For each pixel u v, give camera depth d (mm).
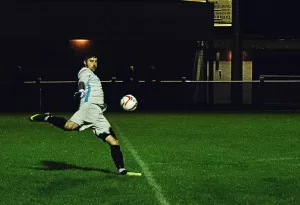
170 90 30078
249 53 36031
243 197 9766
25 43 32906
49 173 11766
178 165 12789
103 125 11797
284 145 16078
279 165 12812
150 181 11000
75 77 33000
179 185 10656
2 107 29250
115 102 29312
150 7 32656
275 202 9453
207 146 15828
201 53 34594
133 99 12594
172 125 21469
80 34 32281
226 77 35594
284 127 20859
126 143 16422
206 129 20109
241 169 12312
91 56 11883
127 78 32469
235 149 15281
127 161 13305
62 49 33031
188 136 18094
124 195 9875
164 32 32812
